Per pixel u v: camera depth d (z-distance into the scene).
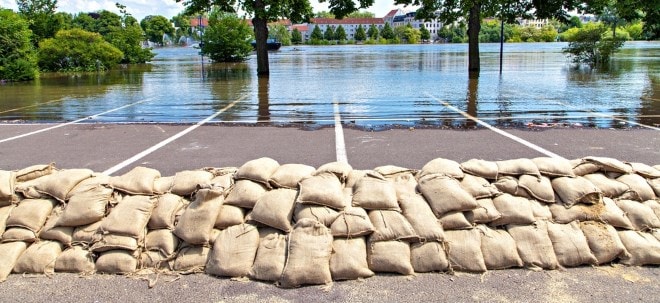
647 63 25.59
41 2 39.12
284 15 22.22
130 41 34.09
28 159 6.71
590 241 3.65
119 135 8.26
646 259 3.56
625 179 4.07
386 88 15.31
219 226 3.77
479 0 20.08
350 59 35.19
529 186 3.94
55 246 3.73
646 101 11.78
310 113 10.45
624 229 3.77
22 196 3.98
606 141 7.30
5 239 3.73
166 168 6.16
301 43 116.25
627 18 19.84
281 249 3.54
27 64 20.89
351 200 3.85
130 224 3.71
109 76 22.58
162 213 3.81
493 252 3.57
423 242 3.60
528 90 14.39
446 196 3.79
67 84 18.78
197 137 8.00
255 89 15.62
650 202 3.96
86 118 10.16
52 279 3.53
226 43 34.12
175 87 16.83
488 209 3.76
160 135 8.22
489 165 4.15
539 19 21.91
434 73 21.05
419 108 11.00
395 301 3.18
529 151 6.75
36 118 10.25
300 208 3.75
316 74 21.27
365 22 153.38
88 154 6.94
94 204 3.82
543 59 30.95
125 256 3.61
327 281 3.38
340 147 7.12
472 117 9.66
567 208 3.83
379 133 8.12
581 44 25.31
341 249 3.51
